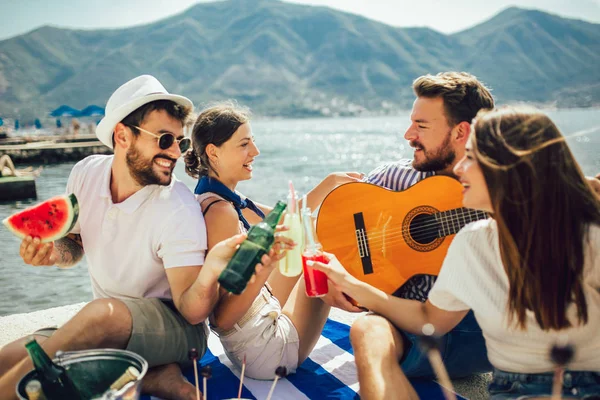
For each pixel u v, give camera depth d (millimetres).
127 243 2477
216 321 2574
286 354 2670
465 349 2459
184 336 2488
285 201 2322
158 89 2480
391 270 2855
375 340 2164
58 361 1908
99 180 2564
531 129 1751
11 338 3484
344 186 2910
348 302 2592
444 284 2043
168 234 2404
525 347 1917
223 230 2627
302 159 35188
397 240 2844
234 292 2068
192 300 2303
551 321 1809
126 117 2408
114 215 2467
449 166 2859
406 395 2068
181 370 2664
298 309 2734
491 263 1933
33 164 29031
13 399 1998
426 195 2826
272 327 2623
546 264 1773
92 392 1969
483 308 1945
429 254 2814
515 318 1875
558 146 1751
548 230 1756
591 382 1873
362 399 2123
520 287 1813
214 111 2961
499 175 1773
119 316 2268
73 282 7277
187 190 2570
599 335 1847
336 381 2699
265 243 2121
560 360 1866
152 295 2562
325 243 2908
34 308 6254
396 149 46062
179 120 2490
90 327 2189
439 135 2775
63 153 30266
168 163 2461
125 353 1961
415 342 2375
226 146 2918
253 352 2607
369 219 2873
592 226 1771
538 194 1743
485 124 1831
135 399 1780
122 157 2465
